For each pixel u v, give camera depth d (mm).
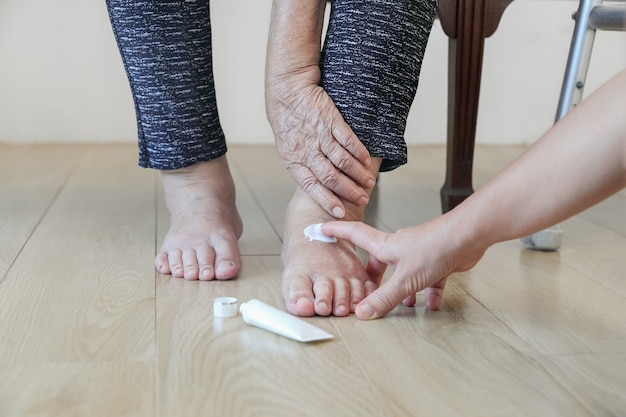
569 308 1001
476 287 1083
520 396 730
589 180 669
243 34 2447
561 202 702
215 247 1117
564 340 885
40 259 1180
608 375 785
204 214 1157
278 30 1014
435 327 916
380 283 1062
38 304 971
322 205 1023
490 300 1025
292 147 1022
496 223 784
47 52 2410
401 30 992
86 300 989
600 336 900
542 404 715
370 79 995
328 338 862
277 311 896
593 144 659
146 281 1073
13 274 1099
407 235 910
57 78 2432
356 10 995
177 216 1170
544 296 1049
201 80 1140
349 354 824
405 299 988
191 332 880
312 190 1023
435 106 2557
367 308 929
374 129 1010
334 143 997
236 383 745
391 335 885
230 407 693
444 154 2410
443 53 2514
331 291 949
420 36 1017
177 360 799
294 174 1035
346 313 944
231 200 1218
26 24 2385
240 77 2477
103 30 2416
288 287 962
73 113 2459
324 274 970
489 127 2586
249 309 903
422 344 859
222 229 1146
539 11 2520
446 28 1423
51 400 705
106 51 2432
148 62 1111
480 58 1437
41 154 2275
